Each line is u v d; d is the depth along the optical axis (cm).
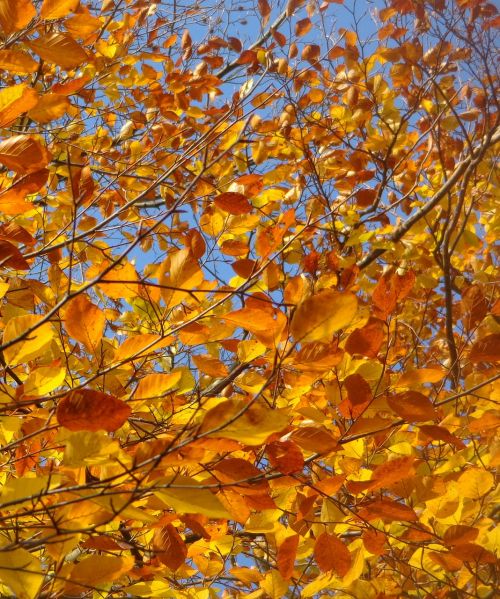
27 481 224
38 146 234
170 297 242
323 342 238
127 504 218
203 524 255
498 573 283
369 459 279
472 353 252
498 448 267
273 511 265
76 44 240
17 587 221
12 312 279
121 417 218
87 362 283
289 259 352
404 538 265
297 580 296
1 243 243
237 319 235
